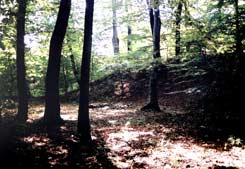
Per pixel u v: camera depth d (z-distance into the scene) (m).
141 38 24.91
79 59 34.22
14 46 19.58
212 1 18.70
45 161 10.29
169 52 23.97
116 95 30.56
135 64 23.50
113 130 15.47
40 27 22.41
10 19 16.45
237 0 15.70
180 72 27.97
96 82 34.09
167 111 21.02
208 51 18.81
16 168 9.55
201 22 18.58
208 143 13.12
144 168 10.09
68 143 12.44
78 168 9.87
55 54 15.32
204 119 16.69
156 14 21.47
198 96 22.38
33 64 27.38
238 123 15.16
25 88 16.78
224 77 15.67
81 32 31.12
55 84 15.44
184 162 10.67
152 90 21.67
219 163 10.62
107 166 10.15
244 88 15.20
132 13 24.81
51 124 15.31
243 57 15.38
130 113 20.95
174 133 14.73
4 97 19.30
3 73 20.41
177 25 20.38
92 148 12.03
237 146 12.70
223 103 15.98
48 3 20.52
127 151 11.85
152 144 12.89
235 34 15.73
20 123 15.36
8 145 11.60
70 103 29.55
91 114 21.27
